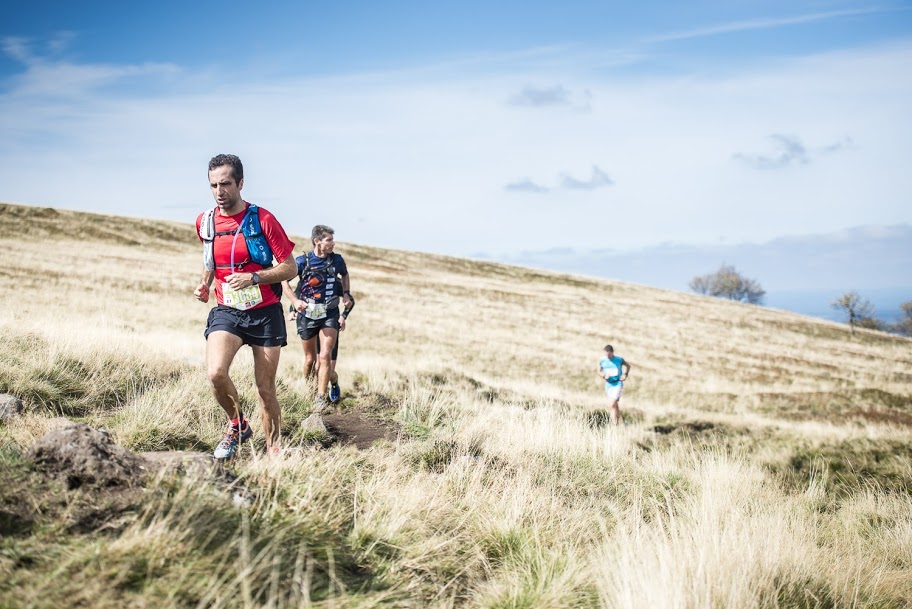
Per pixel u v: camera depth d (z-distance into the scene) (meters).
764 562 3.74
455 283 58.22
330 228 7.58
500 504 4.42
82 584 2.31
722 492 5.90
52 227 55.59
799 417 21.84
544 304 51.47
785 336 50.53
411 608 2.95
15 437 3.96
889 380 36.09
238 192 4.15
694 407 23.88
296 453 4.35
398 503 4.02
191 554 2.67
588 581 3.49
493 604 3.19
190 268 44.84
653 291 73.44
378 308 39.59
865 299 57.06
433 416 7.53
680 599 3.04
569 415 11.32
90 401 5.86
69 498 2.91
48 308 21.55
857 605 3.76
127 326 17.52
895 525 6.41
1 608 2.11
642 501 5.62
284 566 2.88
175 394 5.87
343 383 9.18
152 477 3.21
